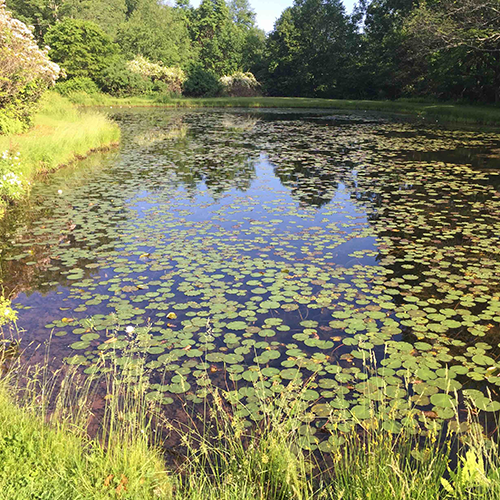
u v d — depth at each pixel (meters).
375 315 4.51
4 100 13.64
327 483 2.54
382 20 43.50
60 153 12.63
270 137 19.14
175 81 45.22
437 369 3.62
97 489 2.28
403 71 38.53
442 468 2.41
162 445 2.91
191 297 4.95
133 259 6.08
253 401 3.28
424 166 12.41
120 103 38.47
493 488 2.06
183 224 7.64
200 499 2.28
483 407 3.16
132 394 3.36
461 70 30.41
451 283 5.25
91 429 2.99
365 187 10.14
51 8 49.56
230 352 3.93
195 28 67.12
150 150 15.59
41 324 4.43
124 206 8.73
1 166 8.91
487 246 6.42
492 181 10.47
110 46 41.22
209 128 22.62
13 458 2.40
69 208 8.54
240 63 63.44
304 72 51.59
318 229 7.32
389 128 21.89
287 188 10.21
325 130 21.48
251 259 6.07
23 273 5.65
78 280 5.44
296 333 4.20
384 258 6.05
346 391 3.38
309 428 3.00
